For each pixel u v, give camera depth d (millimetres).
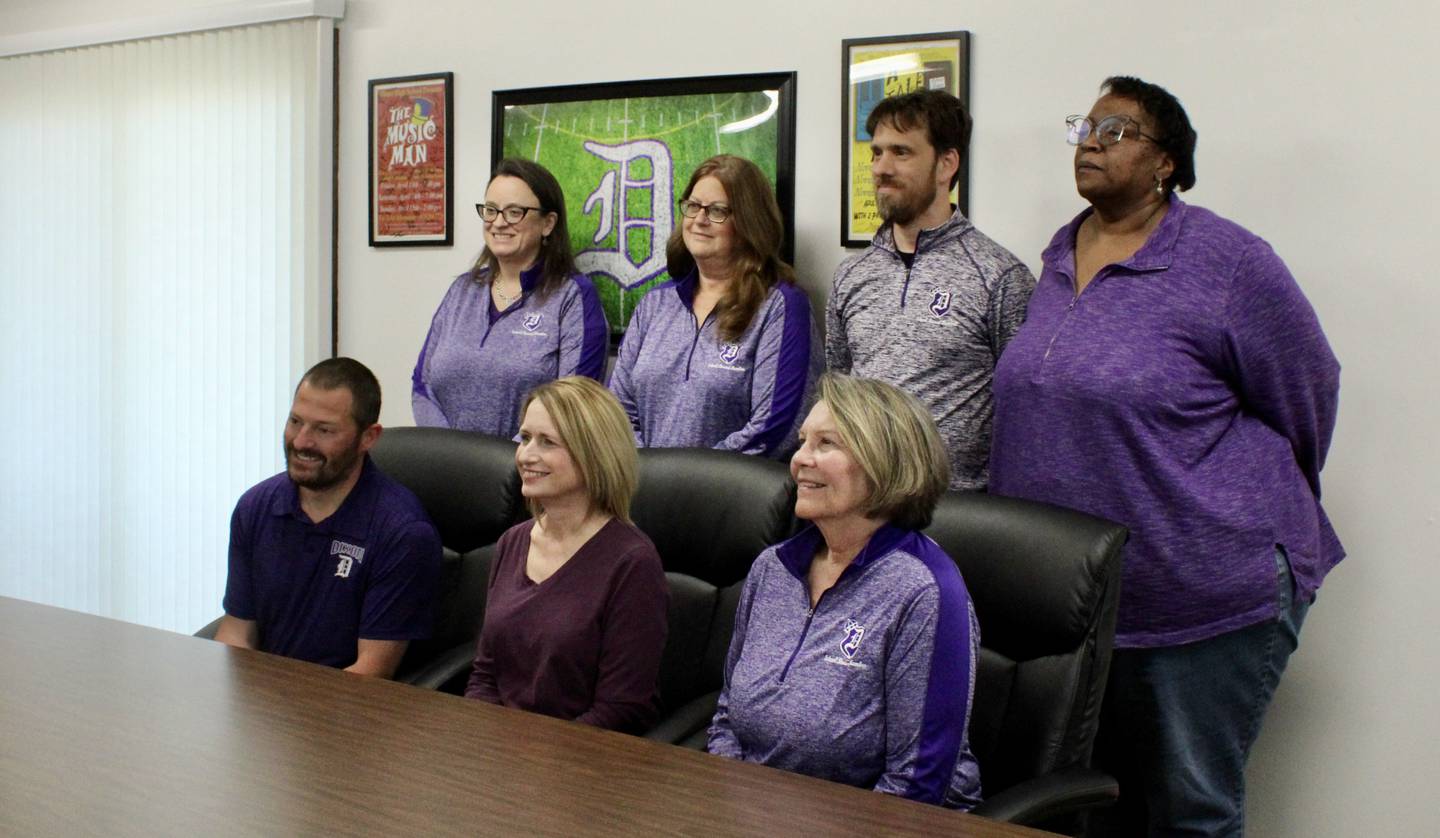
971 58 3107
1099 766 2682
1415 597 2693
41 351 4969
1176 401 2408
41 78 4906
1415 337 2666
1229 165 2836
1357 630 2760
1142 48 2914
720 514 2484
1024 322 2693
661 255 3568
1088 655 2002
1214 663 2475
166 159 4570
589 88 3650
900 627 1887
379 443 2959
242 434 4426
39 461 4992
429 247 4012
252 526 2637
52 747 1713
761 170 3229
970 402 2818
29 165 4969
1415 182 2650
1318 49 2730
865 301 2945
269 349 4336
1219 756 2521
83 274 4824
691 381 3139
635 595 2201
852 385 1948
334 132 4172
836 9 3283
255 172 4336
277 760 1670
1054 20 3008
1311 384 2434
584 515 2264
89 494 4840
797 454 1948
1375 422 2717
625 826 1451
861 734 1897
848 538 1975
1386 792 2740
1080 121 2502
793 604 2023
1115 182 2480
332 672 2107
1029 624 2039
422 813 1490
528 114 3775
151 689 1986
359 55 4125
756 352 3094
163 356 4613
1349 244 2723
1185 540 2422
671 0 3535
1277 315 2398
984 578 2090
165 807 1508
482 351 3504
